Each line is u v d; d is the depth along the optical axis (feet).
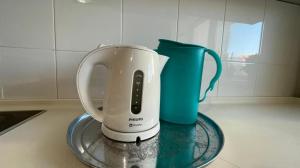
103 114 1.33
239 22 2.35
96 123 1.62
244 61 2.50
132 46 1.18
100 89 2.06
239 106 2.44
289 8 2.55
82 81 1.26
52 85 1.95
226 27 2.31
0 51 1.78
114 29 1.98
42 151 1.11
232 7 2.29
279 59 2.67
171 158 1.12
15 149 1.12
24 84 1.89
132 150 1.19
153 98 1.29
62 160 1.02
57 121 1.62
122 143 1.26
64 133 1.38
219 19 2.27
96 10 1.91
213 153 1.18
